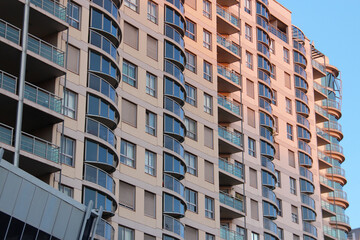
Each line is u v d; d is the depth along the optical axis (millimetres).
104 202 51188
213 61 67562
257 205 71688
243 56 76000
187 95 63906
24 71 46812
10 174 38969
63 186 48875
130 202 54625
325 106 98000
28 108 46781
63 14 51312
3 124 45312
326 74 99375
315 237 81000
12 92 46625
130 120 56438
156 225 55906
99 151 51625
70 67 51531
